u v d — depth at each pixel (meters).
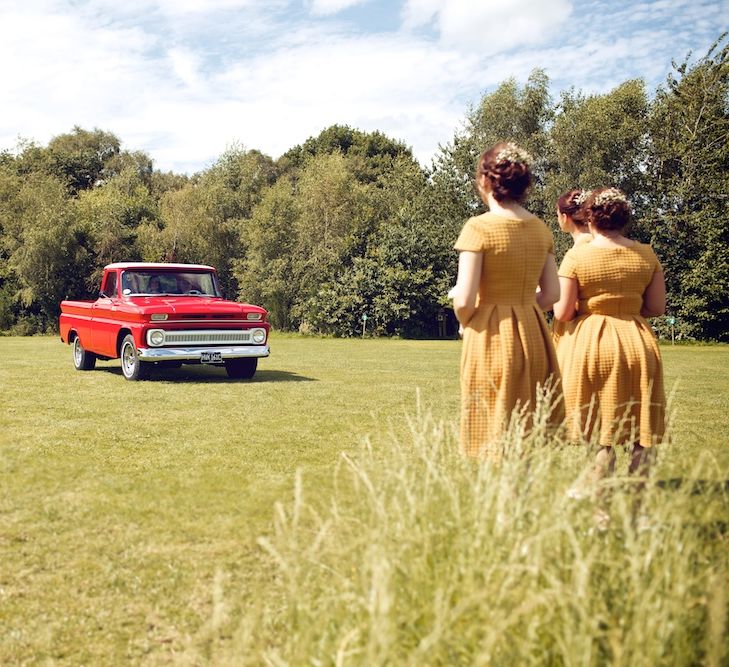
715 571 2.27
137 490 4.80
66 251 37.78
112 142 60.28
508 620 1.81
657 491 2.57
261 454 5.89
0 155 53.84
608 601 2.09
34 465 5.45
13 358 15.48
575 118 35.28
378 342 27.11
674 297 31.89
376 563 2.06
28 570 3.45
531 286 3.58
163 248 43.75
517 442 2.95
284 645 2.54
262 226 40.78
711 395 9.66
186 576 3.37
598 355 3.88
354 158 60.34
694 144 33.50
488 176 3.56
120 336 11.25
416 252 35.31
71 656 2.67
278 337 34.88
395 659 1.80
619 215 3.94
